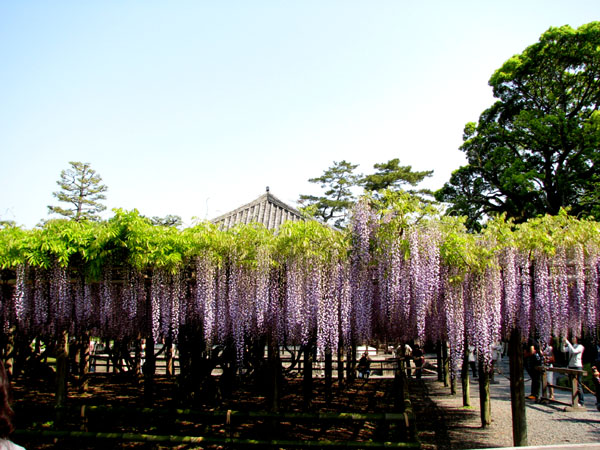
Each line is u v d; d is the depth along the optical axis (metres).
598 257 7.04
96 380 13.72
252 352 11.56
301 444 5.13
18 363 12.66
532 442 7.62
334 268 7.25
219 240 7.50
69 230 7.11
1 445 2.14
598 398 9.55
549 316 6.88
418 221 6.89
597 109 21.84
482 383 9.04
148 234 7.28
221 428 7.79
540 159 22.89
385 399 11.42
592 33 19.77
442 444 7.63
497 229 7.13
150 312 9.20
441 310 7.88
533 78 22.14
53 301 7.80
